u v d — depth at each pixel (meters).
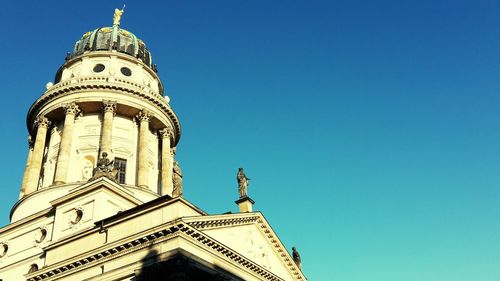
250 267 48.78
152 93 70.62
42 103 68.25
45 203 57.22
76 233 46.06
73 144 64.75
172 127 74.06
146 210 43.09
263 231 55.16
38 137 65.69
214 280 42.50
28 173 66.56
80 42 77.62
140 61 75.12
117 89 67.75
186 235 41.03
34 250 51.91
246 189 56.38
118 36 77.31
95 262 42.81
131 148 66.69
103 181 50.25
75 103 66.00
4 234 55.59
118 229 43.59
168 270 39.31
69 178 61.66
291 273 60.06
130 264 40.94
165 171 68.62
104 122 64.62
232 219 48.31
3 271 52.53
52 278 44.38
